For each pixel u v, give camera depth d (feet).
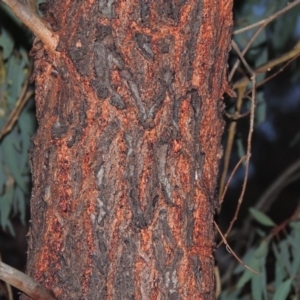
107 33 5.75
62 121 5.82
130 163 5.76
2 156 10.30
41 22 5.78
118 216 5.76
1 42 9.55
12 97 10.00
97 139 5.76
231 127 8.45
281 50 12.56
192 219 5.89
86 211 5.77
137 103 5.75
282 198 19.54
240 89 8.20
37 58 5.95
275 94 20.77
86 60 5.76
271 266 13.92
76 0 5.81
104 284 5.75
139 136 5.76
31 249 5.97
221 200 7.14
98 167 5.76
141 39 5.75
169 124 5.80
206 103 5.92
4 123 10.03
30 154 6.02
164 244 5.80
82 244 5.78
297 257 10.34
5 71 9.96
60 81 5.86
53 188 5.84
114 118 5.76
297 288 10.55
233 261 13.29
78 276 5.78
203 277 5.93
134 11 5.75
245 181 7.25
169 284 5.81
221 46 5.99
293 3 7.81
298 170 16.34
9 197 10.57
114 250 5.76
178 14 5.80
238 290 11.69
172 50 5.79
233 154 19.94
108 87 5.75
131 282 5.76
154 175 5.78
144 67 5.76
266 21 7.84
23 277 5.64
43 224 5.88
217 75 5.99
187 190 5.86
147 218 5.76
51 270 5.83
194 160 5.88
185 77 5.83
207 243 5.96
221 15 5.94
